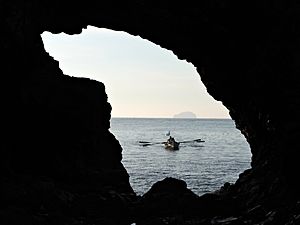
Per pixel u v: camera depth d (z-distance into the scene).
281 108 23.03
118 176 31.72
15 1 21.86
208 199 25.67
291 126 21.16
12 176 24.81
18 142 27.95
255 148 31.88
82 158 31.70
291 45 21.77
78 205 23.55
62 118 30.05
